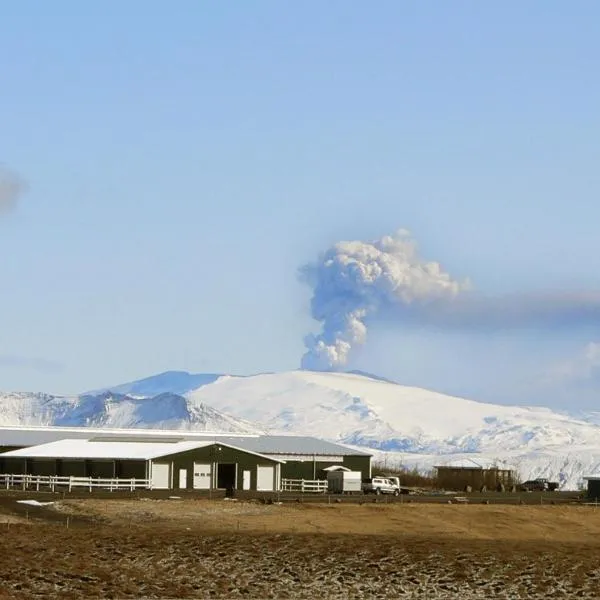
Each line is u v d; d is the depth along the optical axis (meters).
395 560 152.50
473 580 145.38
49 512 198.75
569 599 138.50
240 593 134.62
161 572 141.88
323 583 141.75
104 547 152.62
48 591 128.25
